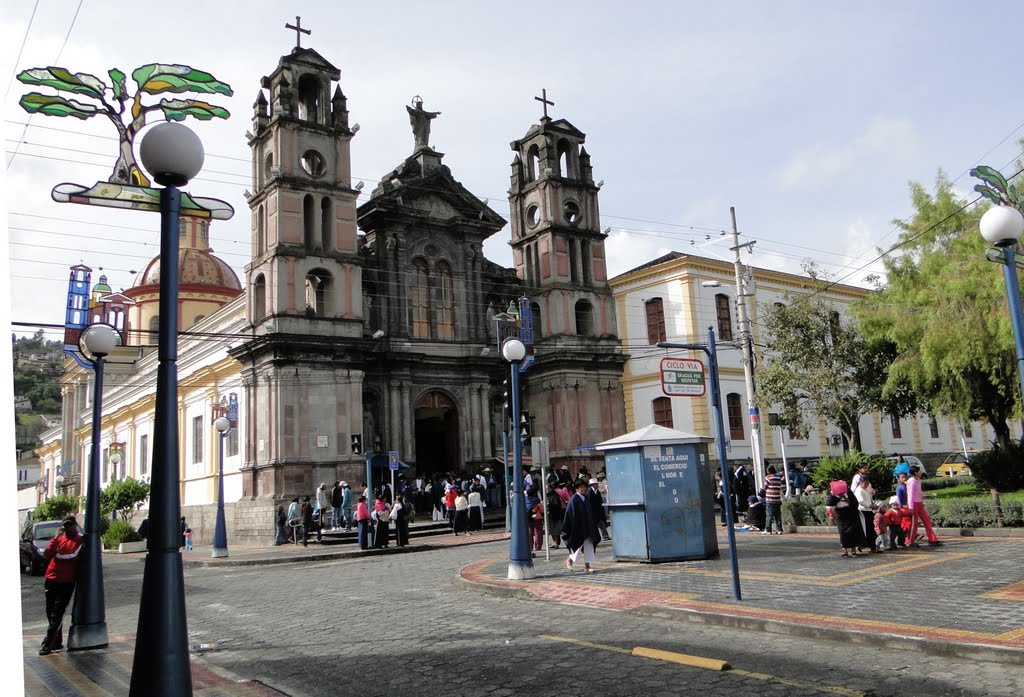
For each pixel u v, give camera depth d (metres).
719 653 9.55
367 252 41.62
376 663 10.25
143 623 6.27
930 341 24.73
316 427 34.91
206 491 41.12
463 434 42.03
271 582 20.69
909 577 13.55
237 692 8.86
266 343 34.50
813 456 49.12
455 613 13.77
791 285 50.97
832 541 19.97
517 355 17.72
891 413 36.81
